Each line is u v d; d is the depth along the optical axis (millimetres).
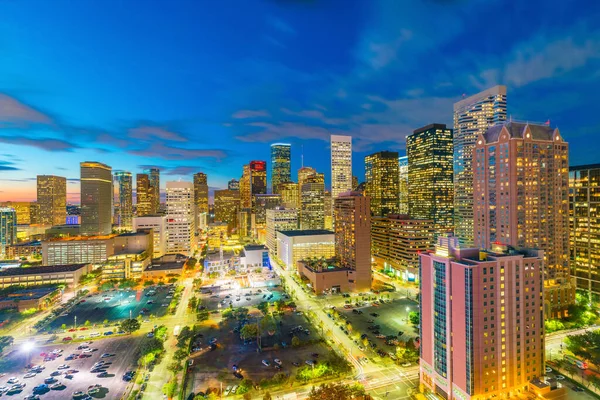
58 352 183875
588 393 136750
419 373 154875
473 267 127875
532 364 138625
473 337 127875
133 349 189125
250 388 144625
